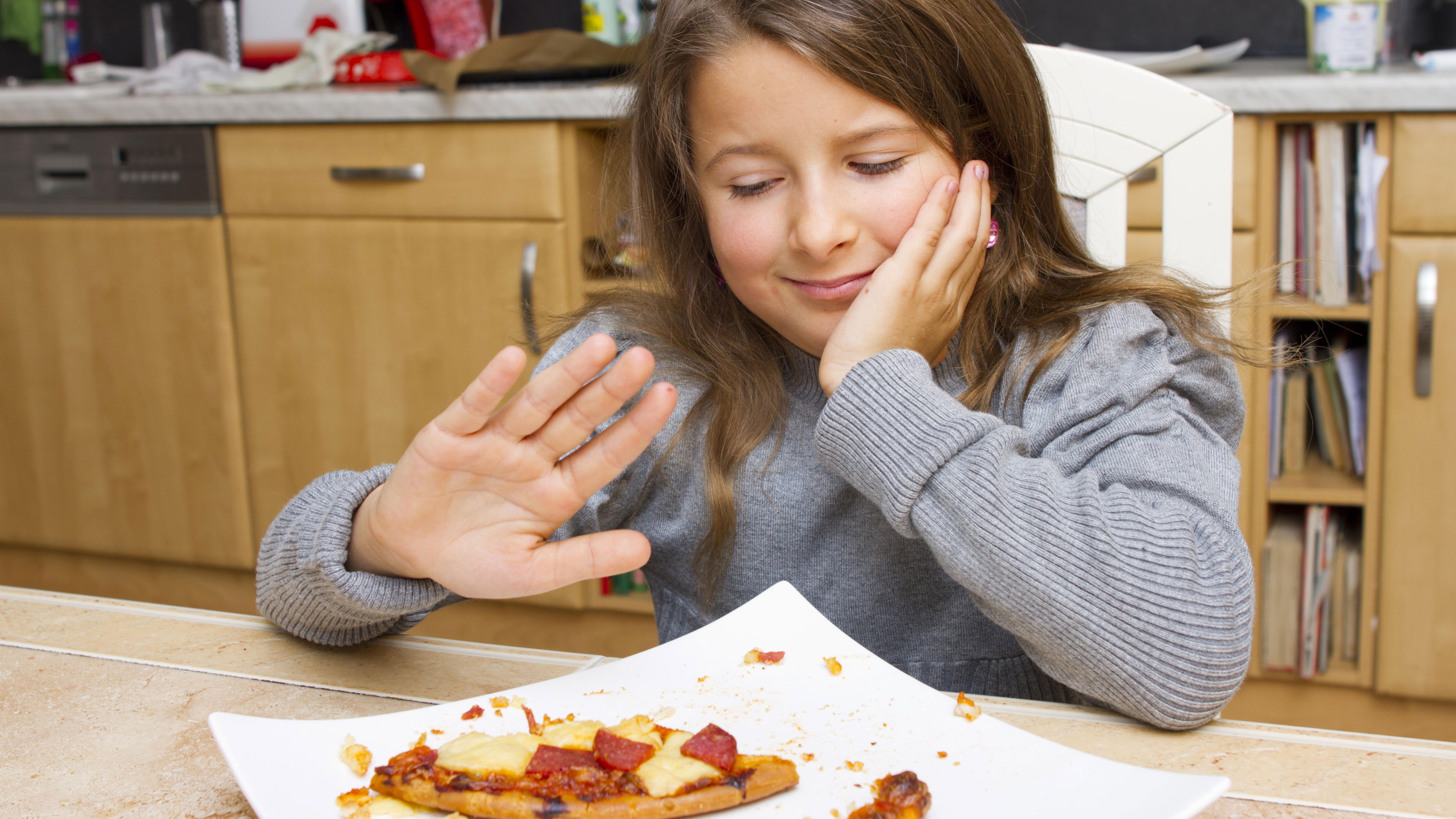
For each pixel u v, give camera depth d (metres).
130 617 1.88
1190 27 3.52
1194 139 2.48
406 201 3.27
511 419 1.56
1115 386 2.08
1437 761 1.35
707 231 2.31
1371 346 3.00
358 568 1.79
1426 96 2.89
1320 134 3.00
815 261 2.00
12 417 3.56
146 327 3.45
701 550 2.33
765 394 2.31
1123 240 2.50
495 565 1.64
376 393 3.35
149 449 3.50
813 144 1.91
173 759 1.39
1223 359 2.30
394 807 1.24
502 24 3.75
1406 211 2.94
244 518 3.48
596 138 3.24
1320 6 2.99
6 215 3.49
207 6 3.75
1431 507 3.00
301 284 3.35
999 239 2.31
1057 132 2.50
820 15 1.85
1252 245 3.01
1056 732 1.49
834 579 2.31
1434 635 3.02
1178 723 1.53
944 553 1.73
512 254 3.23
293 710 1.54
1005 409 2.29
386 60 3.40
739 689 1.50
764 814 1.22
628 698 1.49
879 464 1.79
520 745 1.33
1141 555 1.67
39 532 3.60
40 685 1.61
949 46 2.07
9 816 1.27
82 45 4.00
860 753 1.33
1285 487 3.08
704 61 1.93
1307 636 3.11
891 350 1.89
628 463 1.61
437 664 1.70
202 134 3.34
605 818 1.18
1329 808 1.25
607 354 1.52
